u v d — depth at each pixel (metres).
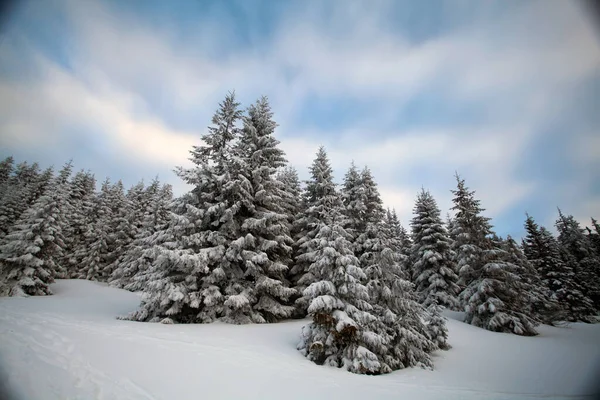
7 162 50.38
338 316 9.86
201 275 16.25
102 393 5.36
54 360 6.50
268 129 20.08
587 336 19.56
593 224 49.19
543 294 27.66
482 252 22.78
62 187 30.72
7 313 11.23
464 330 18.53
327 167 23.88
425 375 10.34
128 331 10.40
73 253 38.19
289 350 10.76
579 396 8.61
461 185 25.78
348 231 21.64
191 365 7.47
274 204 19.44
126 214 39.91
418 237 30.80
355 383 8.02
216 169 18.42
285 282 20.16
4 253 25.06
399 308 12.66
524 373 11.18
